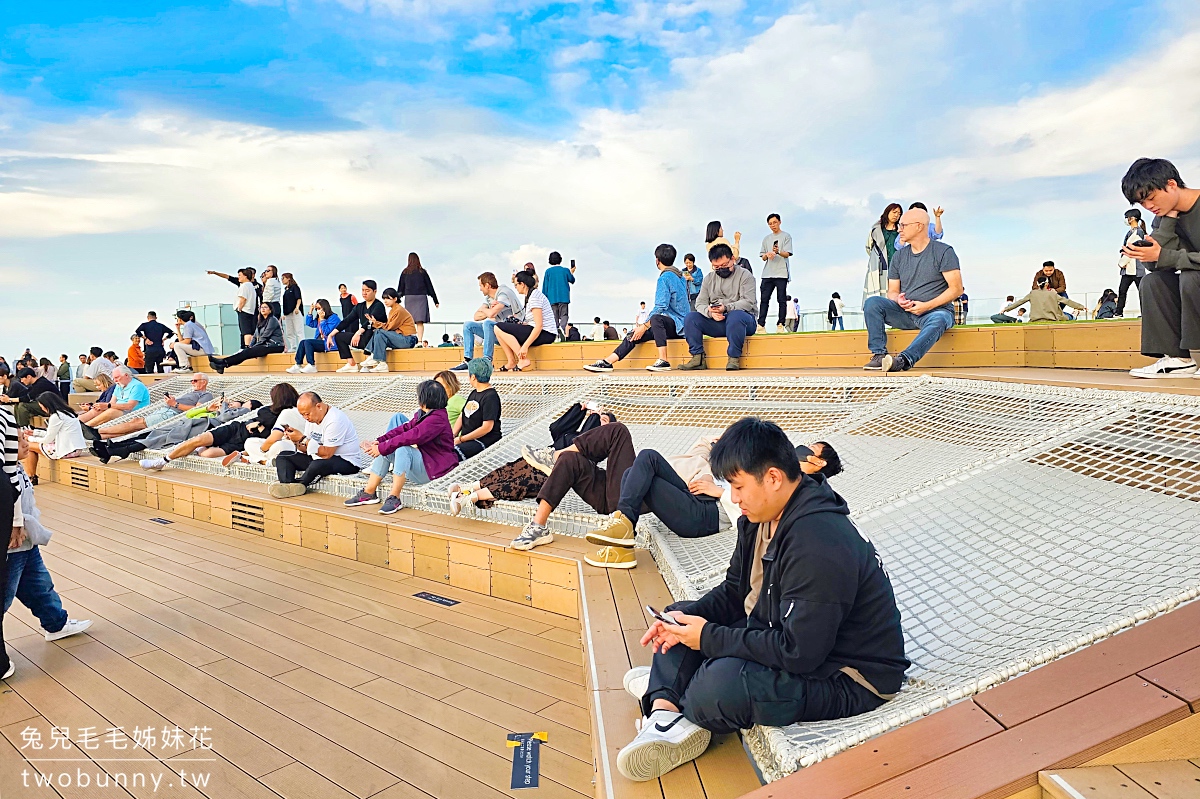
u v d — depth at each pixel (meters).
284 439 6.80
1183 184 3.88
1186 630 1.74
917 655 2.17
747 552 2.06
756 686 1.76
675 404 6.27
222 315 14.40
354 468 6.20
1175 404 3.25
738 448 1.81
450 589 4.48
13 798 2.37
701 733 1.88
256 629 3.90
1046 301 8.61
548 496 4.11
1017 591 2.42
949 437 4.19
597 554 3.67
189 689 3.18
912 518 3.25
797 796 1.42
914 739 1.54
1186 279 3.93
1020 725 1.50
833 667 1.82
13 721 2.93
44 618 3.76
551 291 10.66
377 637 3.72
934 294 6.01
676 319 7.75
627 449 4.07
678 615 1.99
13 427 3.51
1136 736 1.39
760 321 9.61
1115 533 2.64
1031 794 1.35
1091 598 2.20
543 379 7.42
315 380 10.33
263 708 2.97
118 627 4.01
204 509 6.79
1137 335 5.02
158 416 9.30
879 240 8.11
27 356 18.27
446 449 5.58
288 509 5.76
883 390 5.43
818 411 5.46
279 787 2.38
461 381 8.34
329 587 4.61
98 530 6.61
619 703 2.24
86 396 14.44
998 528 2.94
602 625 2.91
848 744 1.59
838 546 1.74
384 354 10.89
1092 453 3.23
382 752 2.58
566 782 2.36
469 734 2.70
